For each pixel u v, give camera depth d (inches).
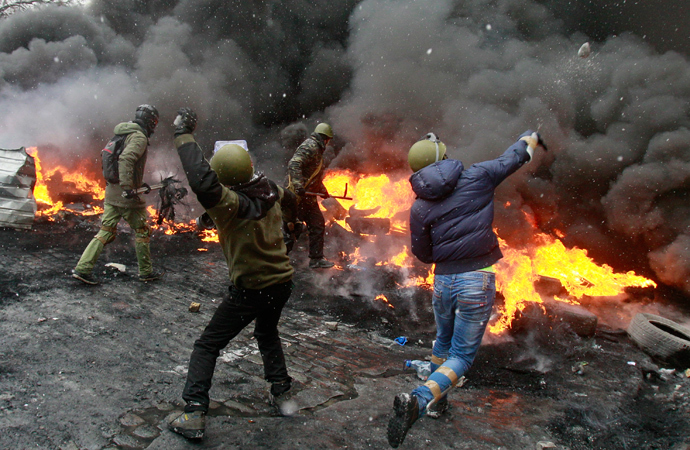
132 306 171.8
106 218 191.2
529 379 136.9
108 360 126.3
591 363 149.9
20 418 94.0
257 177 97.6
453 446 97.6
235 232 96.2
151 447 88.5
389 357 149.9
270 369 109.1
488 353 151.6
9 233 258.8
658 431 111.7
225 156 94.8
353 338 164.2
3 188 262.4
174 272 222.8
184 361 131.6
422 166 106.1
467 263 99.6
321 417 106.3
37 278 191.0
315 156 222.8
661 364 155.8
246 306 100.3
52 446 86.2
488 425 108.0
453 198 99.3
